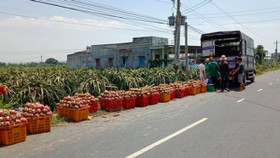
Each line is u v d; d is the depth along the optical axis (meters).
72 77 11.04
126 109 8.92
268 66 54.84
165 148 4.68
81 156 4.34
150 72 14.27
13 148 4.81
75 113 6.90
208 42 16.45
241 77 14.30
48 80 10.06
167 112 8.20
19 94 8.38
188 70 16.33
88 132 5.88
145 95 9.48
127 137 5.41
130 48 35.62
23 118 5.29
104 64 38.91
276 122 6.54
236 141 5.05
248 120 6.81
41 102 8.55
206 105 9.41
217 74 14.15
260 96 11.55
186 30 16.22
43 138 5.44
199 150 4.56
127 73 12.90
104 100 8.58
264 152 4.44
